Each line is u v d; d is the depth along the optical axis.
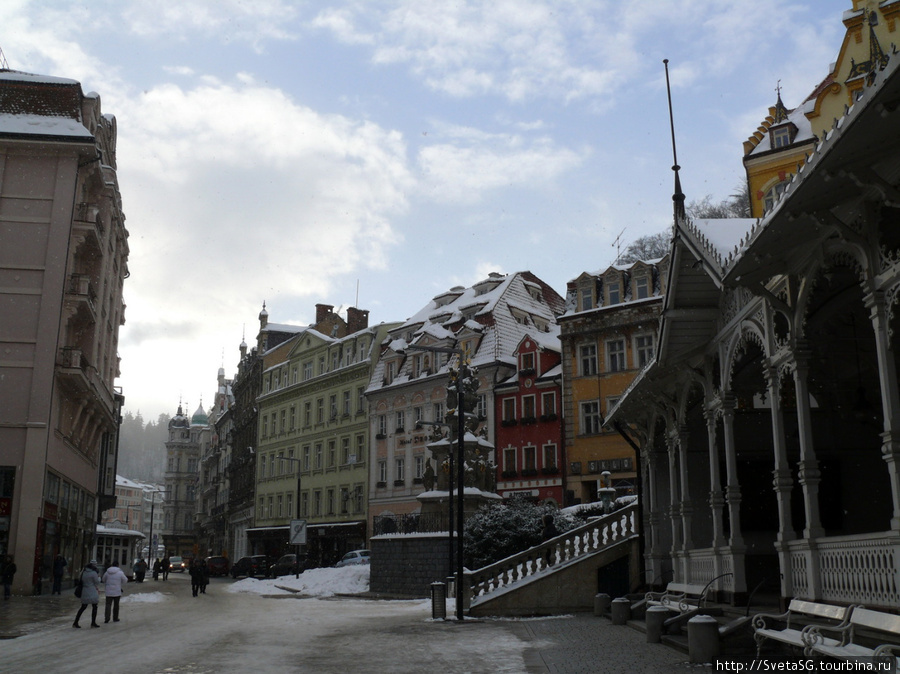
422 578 32.25
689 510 18.66
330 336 79.81
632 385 20.48
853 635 9.11
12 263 36.31
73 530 43.41
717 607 14.57
